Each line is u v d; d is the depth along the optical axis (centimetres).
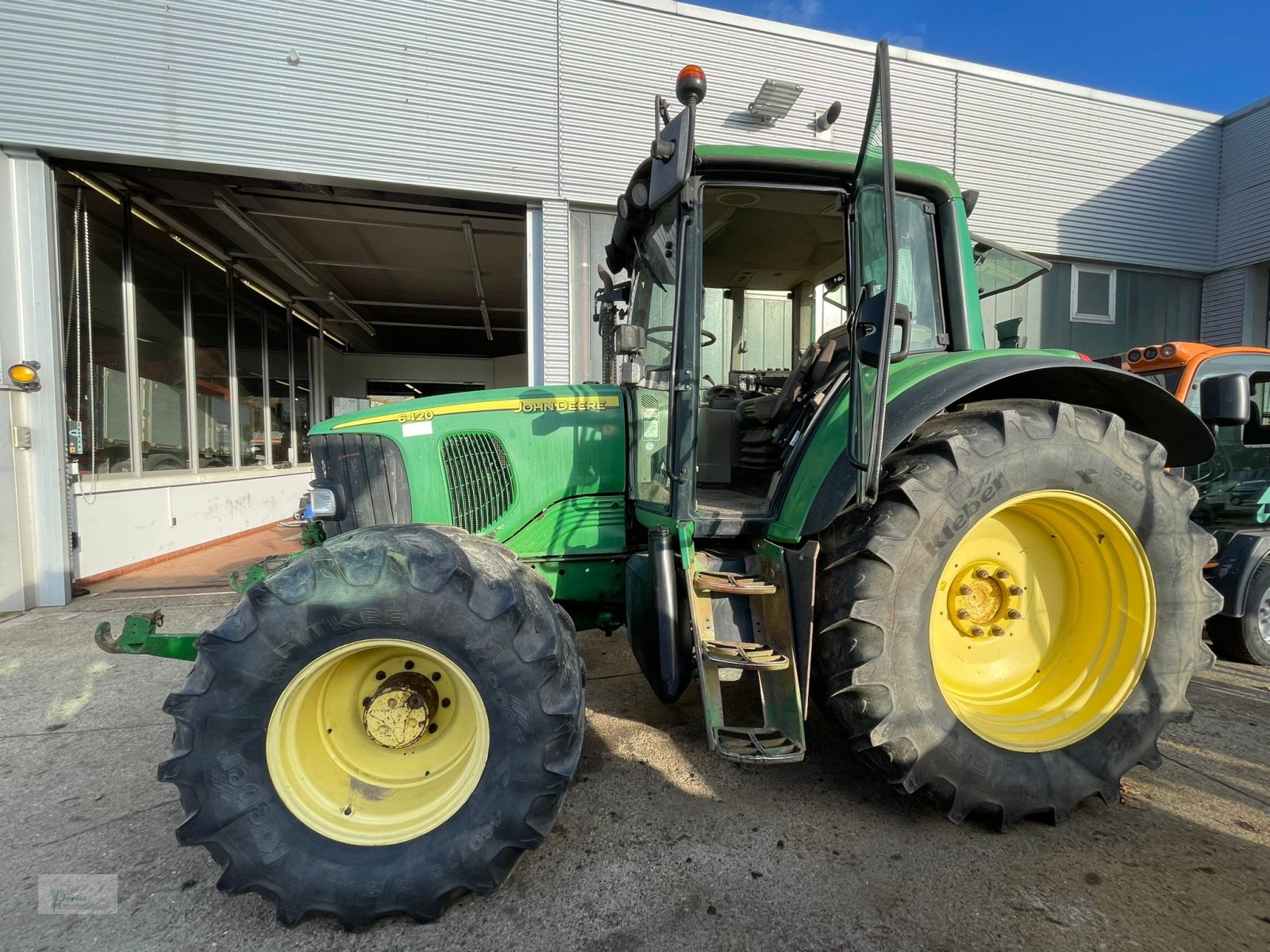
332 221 650
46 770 234
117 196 571
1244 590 340
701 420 287
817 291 331
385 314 1083
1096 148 696
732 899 159
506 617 155
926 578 179
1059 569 216
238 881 148
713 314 331
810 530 188
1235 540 351
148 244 629
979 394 227
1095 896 159
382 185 526
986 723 193
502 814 151
